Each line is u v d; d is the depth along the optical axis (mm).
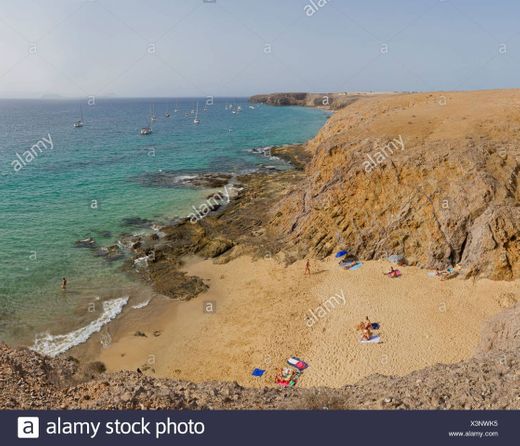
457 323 25297
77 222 46594
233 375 22938
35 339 26578
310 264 35094
